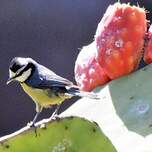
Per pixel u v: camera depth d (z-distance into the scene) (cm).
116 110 556
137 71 602
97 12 1248
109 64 603
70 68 1246
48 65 1245
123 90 581
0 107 1223
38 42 1248
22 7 1252
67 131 464
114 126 531
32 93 635
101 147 467
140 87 573
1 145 444
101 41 607
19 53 1252
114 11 602
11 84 1220
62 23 1261
